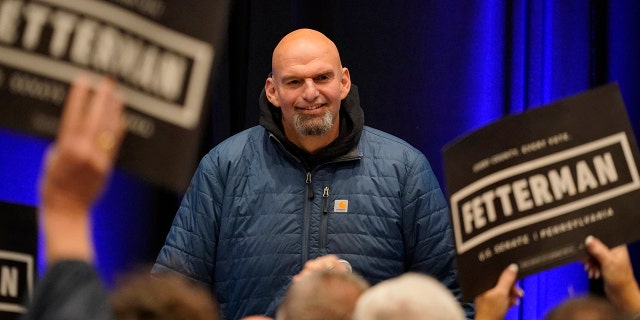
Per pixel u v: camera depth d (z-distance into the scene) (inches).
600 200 216.2
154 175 156.0
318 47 305.9
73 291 132.5
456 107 399.5
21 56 150.6
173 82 157.8
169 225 409.4
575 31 396.2
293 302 175.8
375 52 402.3
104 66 153.6
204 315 146.5
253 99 400.2
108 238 404.2
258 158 311.0
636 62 392.8
